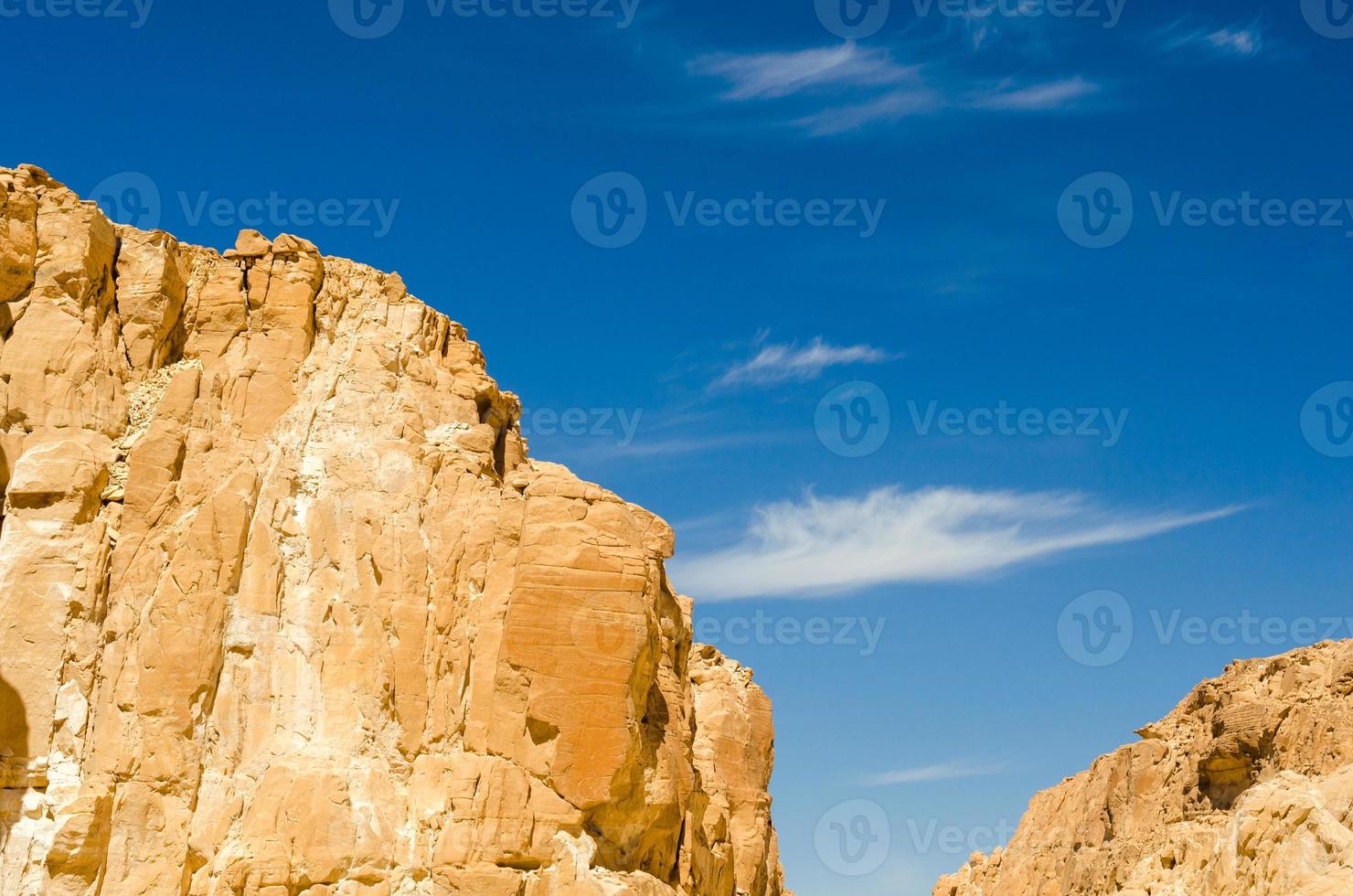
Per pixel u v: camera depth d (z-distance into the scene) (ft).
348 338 189.37
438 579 175.22
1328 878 185.26
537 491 175.11
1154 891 219.82
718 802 207.41
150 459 173.99
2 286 177.06
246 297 187.21
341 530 176.45
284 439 180.04
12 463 171.42
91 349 177.88
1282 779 205.05
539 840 162.71
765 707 228.84
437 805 166.30
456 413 190.39
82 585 167.73
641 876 165.17
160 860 159.94
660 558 192.75
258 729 167.32
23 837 157.99
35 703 163.22
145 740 163.63
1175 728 266.98
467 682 171.42
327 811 162.30
